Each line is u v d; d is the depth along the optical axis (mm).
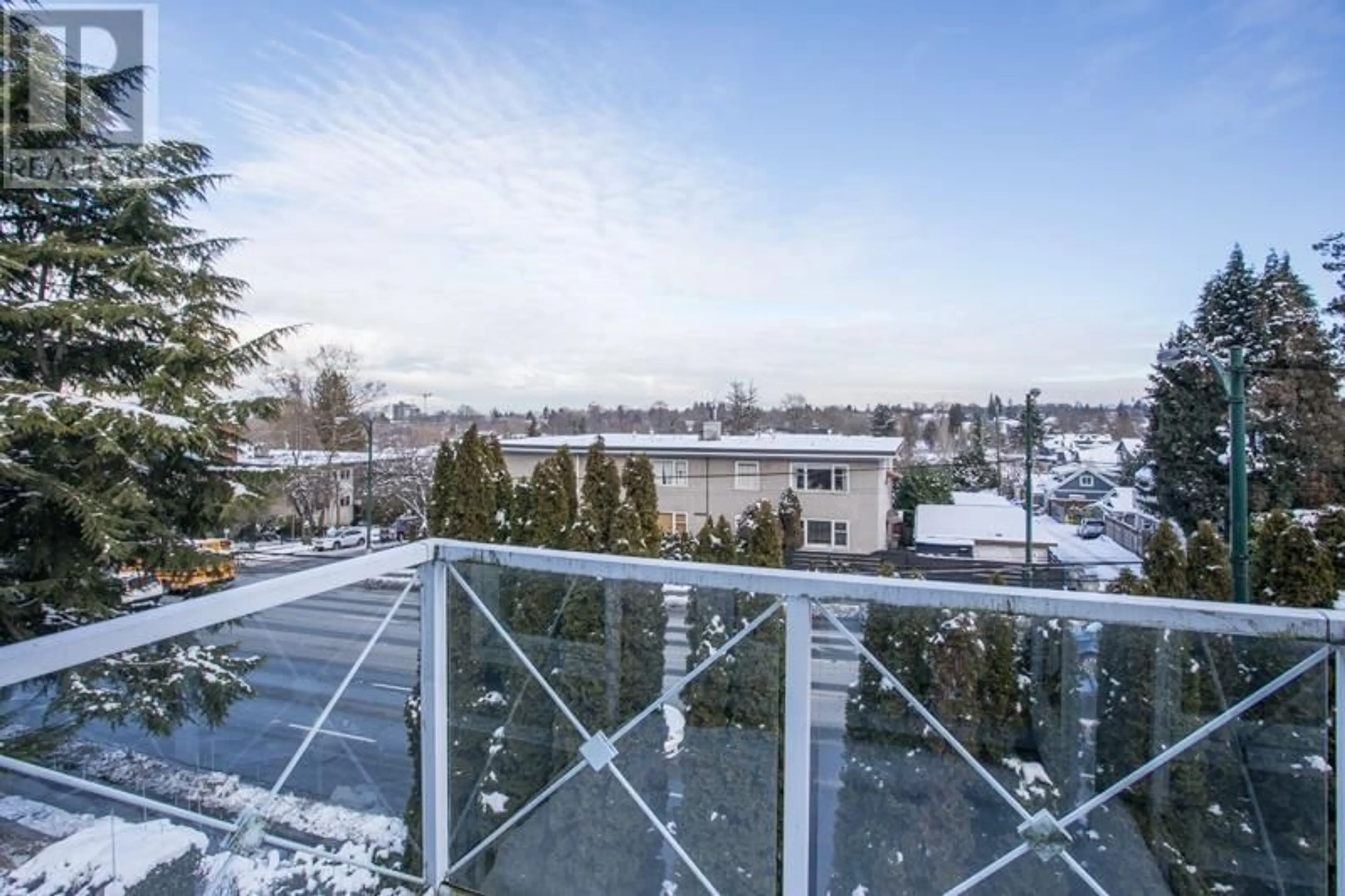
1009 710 1527
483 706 2020
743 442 20047
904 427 37969
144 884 1358
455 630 2035
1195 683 1398
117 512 5824
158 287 6715
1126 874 1437
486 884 2018
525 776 1980
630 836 1871
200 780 1482
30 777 1185
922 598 1541
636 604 1849
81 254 6125
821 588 1628
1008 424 36531
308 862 1723
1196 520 15445
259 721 1607
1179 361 5422
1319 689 1311
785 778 1676
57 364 6422
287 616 1668
